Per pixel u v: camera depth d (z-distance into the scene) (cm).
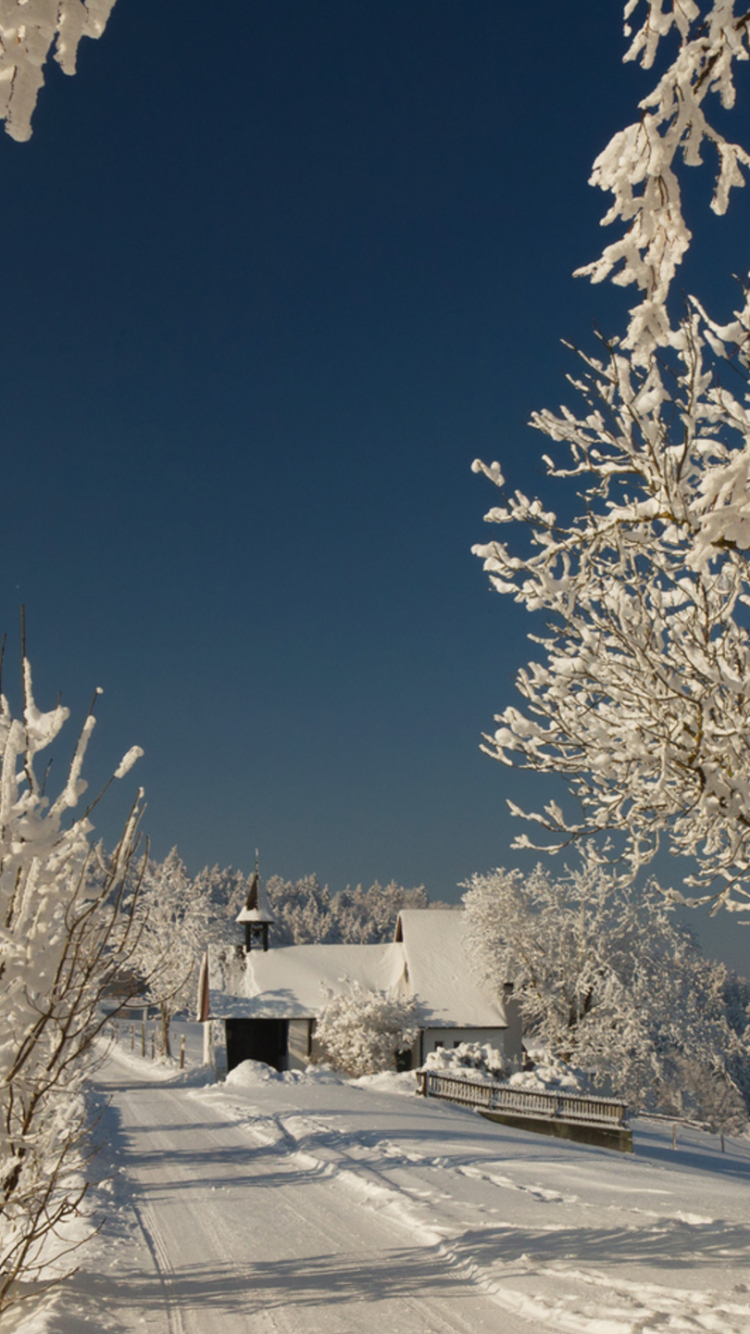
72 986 572
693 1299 645
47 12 224
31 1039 543
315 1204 1075
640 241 350
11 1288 637
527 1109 2295
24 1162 574
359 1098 2427
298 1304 693
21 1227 601
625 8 326
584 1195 1134
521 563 685
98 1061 661
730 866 719
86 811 538
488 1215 976
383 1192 1096
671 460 611
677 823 730
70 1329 588
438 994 4594
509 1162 1405
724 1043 4369
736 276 535
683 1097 4991
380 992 4734
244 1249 873
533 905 4228
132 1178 1268
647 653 666
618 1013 3881
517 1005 4525
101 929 577
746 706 652
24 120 237
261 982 4956
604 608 722
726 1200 1208
